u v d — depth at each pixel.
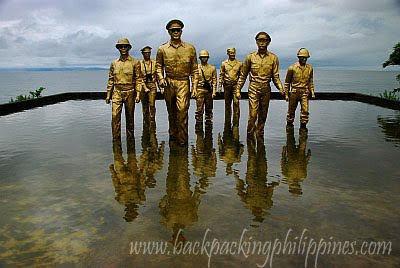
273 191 5.40
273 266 3.42
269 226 4.21
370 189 5.47
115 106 8.88
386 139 9.06
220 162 7.04
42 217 4.50
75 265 3.43
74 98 20.47
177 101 8.25
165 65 8.20
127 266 3.40
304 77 10.49
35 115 13.50
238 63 11.72
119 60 8.89
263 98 9.29
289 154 7.64
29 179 6.00
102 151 7.90
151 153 7.73
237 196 5.19
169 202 4.96
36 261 3.51
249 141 8.97
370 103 17.47
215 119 12.65
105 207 4.80
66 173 6.32
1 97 31.91
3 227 4.24
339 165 6.80
